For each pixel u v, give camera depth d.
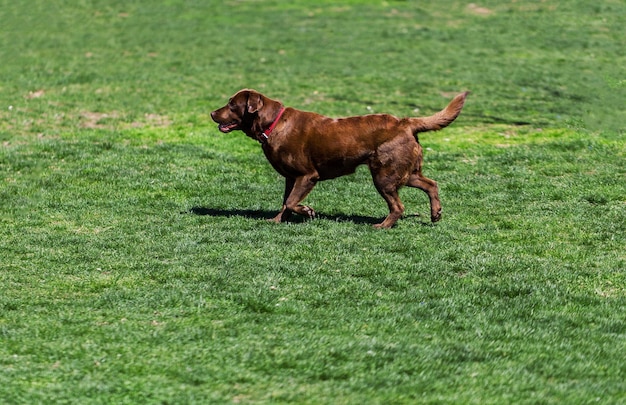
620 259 11.54
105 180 15.74
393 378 7.82
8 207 13.97
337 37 33.19
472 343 8.69
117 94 23.75
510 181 15.82
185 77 26.23
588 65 27.84
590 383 7.75
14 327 8.98
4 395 7.46
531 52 30.11
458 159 17.55
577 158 17.38
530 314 9.56
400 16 37.41
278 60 29.09
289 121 12.66
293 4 40.09
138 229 12.80
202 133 19.45
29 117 21.00
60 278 10.62
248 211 13.91
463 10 38.25
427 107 22.33
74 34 33.69
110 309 9.54
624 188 15.20
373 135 12.45
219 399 7.41
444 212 13.88
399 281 10.52
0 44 31.67
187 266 11.03
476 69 27.55
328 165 12.66
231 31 34.41
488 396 7.45
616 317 9.45
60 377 7.82
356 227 12.86
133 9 38.78
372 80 25.92
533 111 21.88
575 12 36.75
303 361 8.16
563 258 11.59
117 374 7.89
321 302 9.84
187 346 8.52
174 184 15.50
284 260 11.27
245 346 8.51
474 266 11.13
